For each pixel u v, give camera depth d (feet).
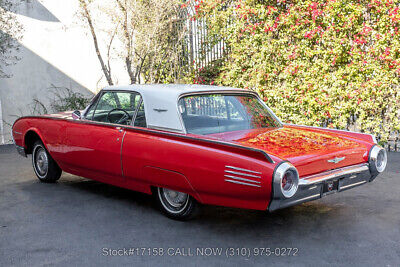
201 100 14.70
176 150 13.28
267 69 29.58
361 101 26.63
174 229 13.73
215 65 32.96
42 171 20.30
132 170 14.79
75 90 39.60
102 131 15.94
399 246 12.04
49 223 14.40
